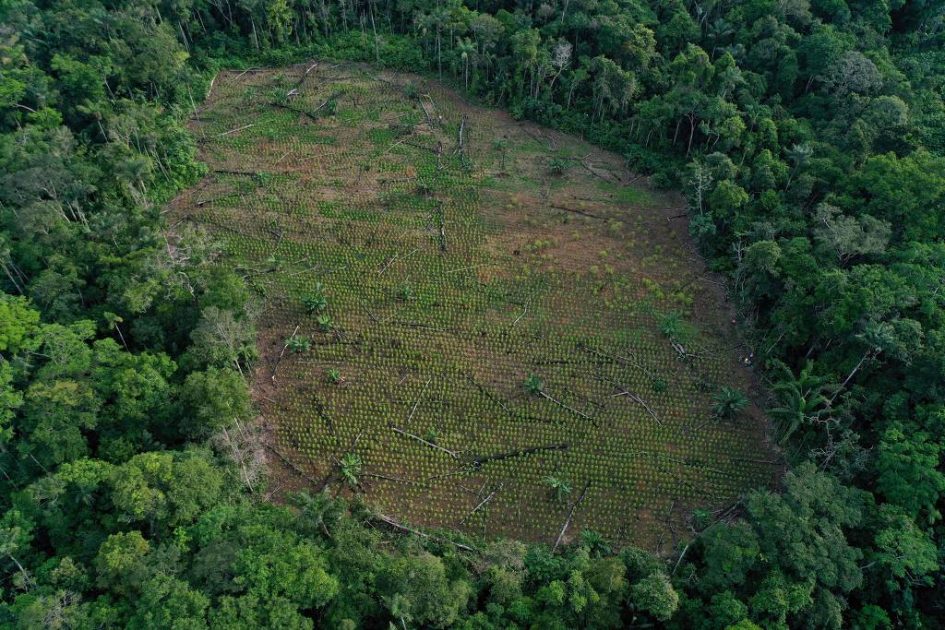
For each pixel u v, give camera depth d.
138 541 46.75
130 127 79.69
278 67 103.75
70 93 82.69
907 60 94.38
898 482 52.94
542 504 58.62
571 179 89.06
